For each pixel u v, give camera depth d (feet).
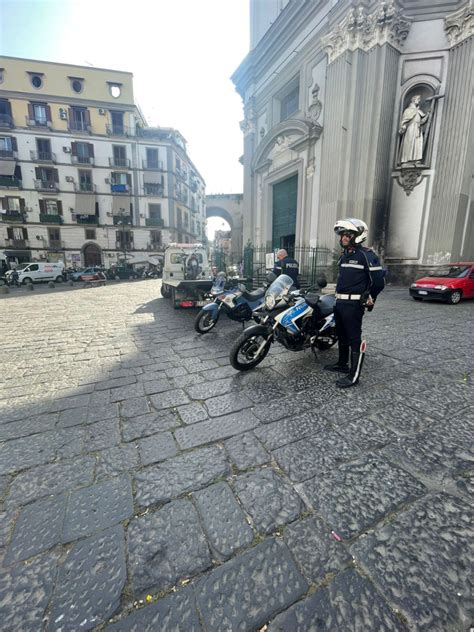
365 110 34.45
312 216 40.86
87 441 7.14
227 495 5.45
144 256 105.50
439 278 27.50
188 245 34.47
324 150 37.78
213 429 7.55
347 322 9.82
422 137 34.32
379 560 4.24
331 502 5.25
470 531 4.65
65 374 11.31
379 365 11.53
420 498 5.28
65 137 95.55
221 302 17.29
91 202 99.40
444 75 33.35
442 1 32.30
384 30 32.53
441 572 4.06
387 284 37.73
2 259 86.07
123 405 8.86
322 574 4.08
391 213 36.88
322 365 11.85
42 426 7.80
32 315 24.04
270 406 8.61
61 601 3.82
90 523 4.93
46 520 5.00
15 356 13.47
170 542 4.58
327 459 6.35
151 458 6.52
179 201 113.80
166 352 13.78
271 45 46.16
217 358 12.87
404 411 8.14
